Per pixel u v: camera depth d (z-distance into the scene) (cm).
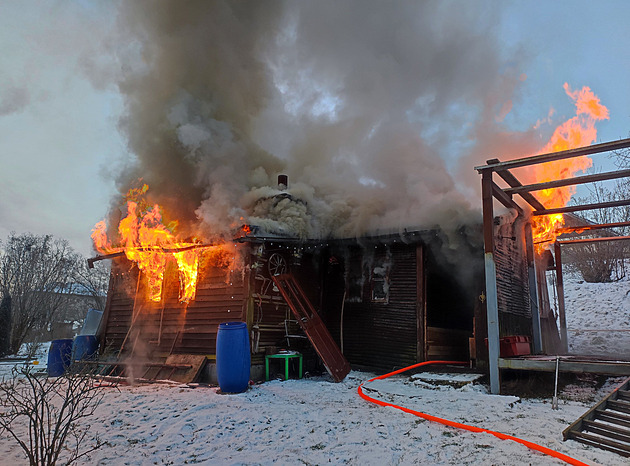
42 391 391
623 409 503
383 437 476
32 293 2683
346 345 1066
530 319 1064
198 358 919
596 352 1198
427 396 679
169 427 530
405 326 986
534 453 402
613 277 2009
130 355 1063
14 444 461
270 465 403
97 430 518
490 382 720
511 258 997
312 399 694
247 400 677
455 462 393
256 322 936
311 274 1120
